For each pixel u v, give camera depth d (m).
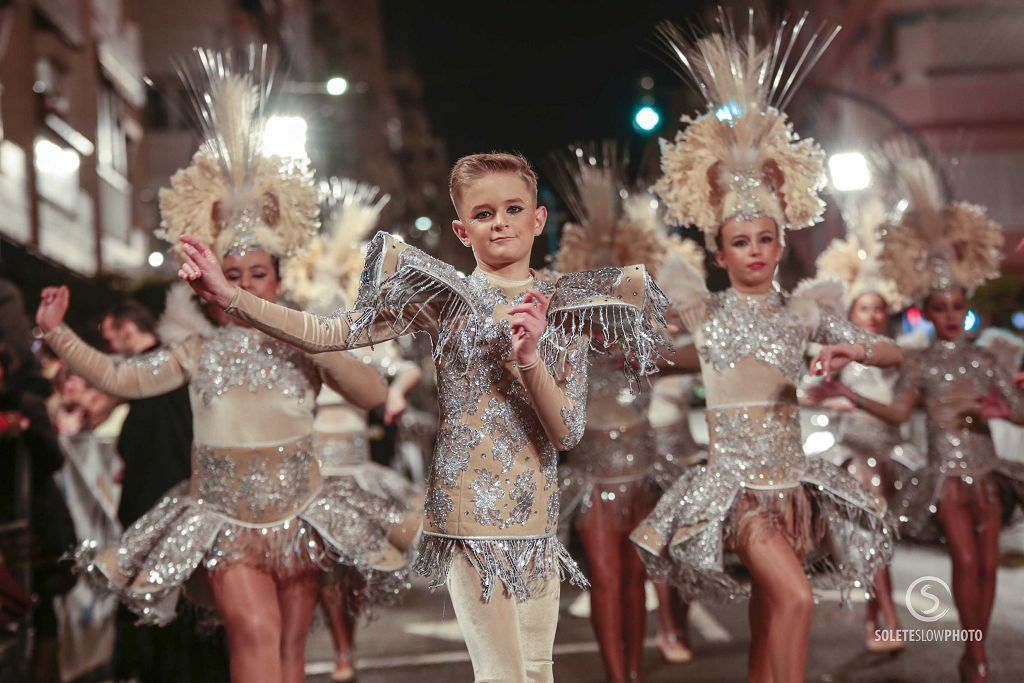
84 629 9.08
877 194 11.32
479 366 5.18
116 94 34.91
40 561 8.54
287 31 54.84
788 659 6.25
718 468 6.75
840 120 42.69
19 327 8.48
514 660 5.04
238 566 6.31
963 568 8.20
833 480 6.75
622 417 8.41
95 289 18.88
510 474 5.14
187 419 7.97
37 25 28.25
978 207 8.79
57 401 11.03
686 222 7.16
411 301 5.22
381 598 6.77
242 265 6.72
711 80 7.26
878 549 6.72
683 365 7.20
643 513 8.40
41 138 27.16
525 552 5.12
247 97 7.02
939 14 39.22
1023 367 9.47
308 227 7.07
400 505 6.87
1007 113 39.00
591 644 9.77
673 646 9.16
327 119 34.91
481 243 5.25
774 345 6.80
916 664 8.69
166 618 6.48
